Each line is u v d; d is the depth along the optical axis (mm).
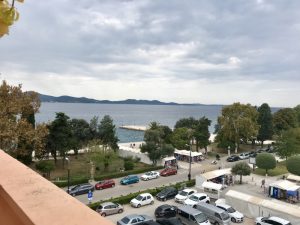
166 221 23484
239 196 28453
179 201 30547
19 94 30969
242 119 61594
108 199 30031
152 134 49219
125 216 24594
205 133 59531
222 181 37469
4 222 1698
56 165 46281
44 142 40156
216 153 62375
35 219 1341
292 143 50188
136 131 135500
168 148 48406
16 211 1549
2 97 29891
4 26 1444
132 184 37781
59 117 43312
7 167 2344
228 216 25578
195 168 47969
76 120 54500
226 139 62938
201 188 35469
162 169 46562
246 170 38500
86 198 31672
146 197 29922
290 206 26234
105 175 40562
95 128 55000
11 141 29109
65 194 1742
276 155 56562
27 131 29547
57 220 1328
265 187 36906
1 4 1429
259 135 68938
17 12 1452
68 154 53656
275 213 25516
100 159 43062
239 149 68188
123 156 53688
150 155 47438
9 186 1852
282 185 33000
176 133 59375
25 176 2086
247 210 27359
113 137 52750
